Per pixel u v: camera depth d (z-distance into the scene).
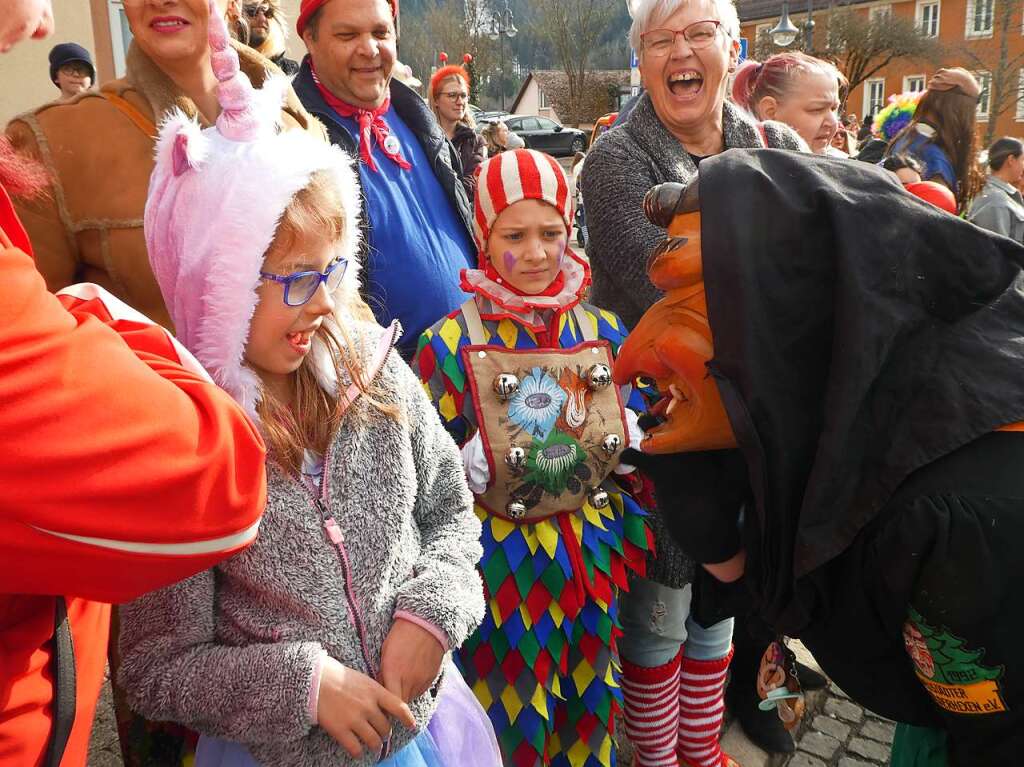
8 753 0.83
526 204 1.79
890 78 32.62
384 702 1.16
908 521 0.95
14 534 0.74
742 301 1.00
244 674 1.13
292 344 1.21
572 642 1.87
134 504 0.78
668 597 2.04
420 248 2.28
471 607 1.32
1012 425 0.98
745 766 2.39
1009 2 25.77
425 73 40.34
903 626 1.04
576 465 1.78
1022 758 1.00
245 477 0.90
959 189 3.81
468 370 1.77
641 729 2.14
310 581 1.20
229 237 1.11
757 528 1.15
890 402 0.99
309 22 2.33
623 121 2.47
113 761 2.22
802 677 2.70
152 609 1.19
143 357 0.90
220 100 1.17
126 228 1.67
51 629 0.89
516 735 1.80
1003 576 0.94
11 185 1.12
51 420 0.73
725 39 2.18
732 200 1.03
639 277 2.08
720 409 1.09
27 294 0.75
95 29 5.77
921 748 1.21
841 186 1.04
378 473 1.28
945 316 1.00
